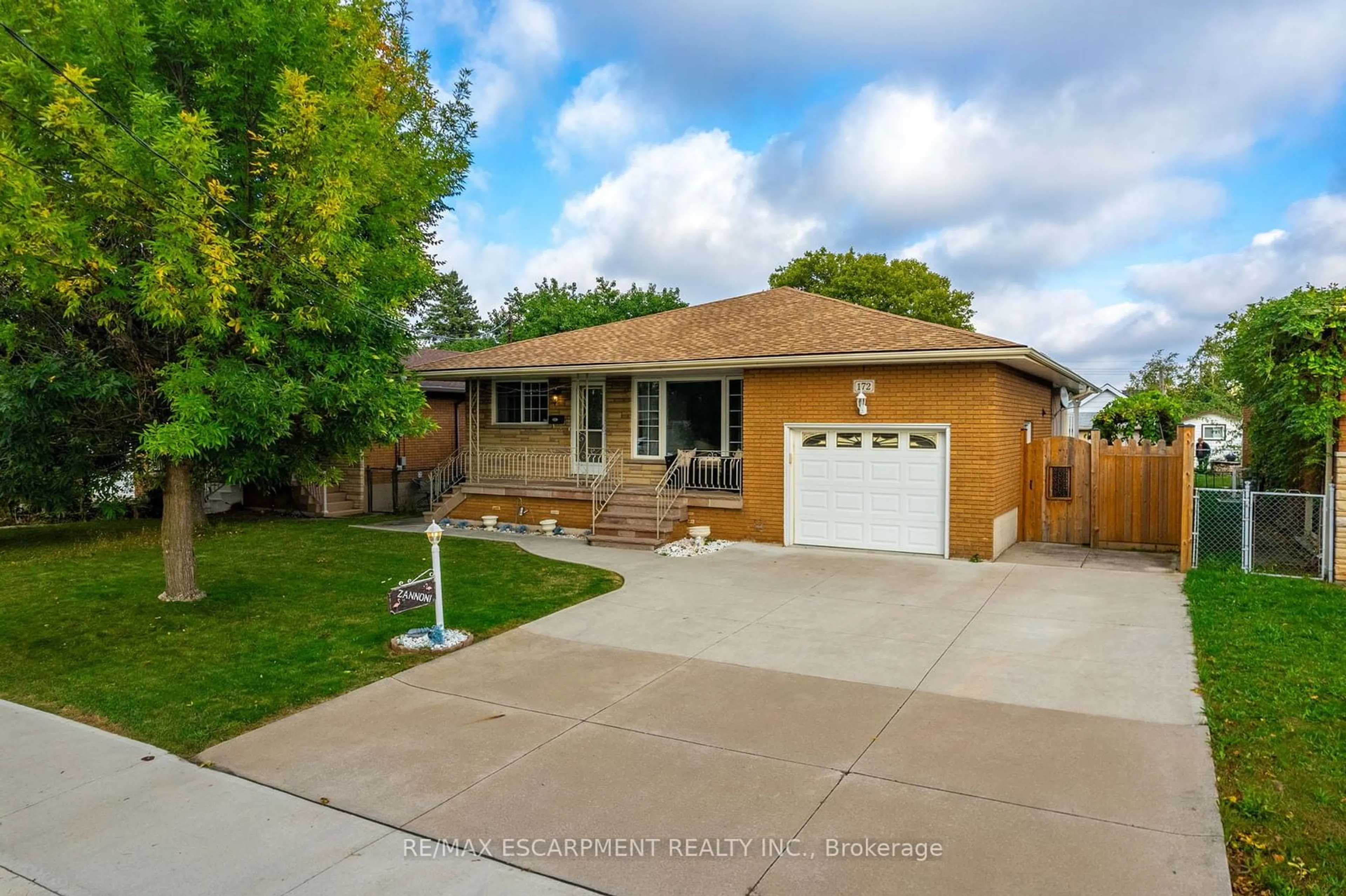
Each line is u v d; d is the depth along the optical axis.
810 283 37.22
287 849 3.78
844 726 5.22
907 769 4.53
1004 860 3.53
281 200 6.92
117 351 7.48
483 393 17.70
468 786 4.43
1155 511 12.05
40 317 7.12
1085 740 4.88
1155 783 4.25
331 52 7.86
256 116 7.42
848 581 10.07
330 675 6.48
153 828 4.01
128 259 7.10
